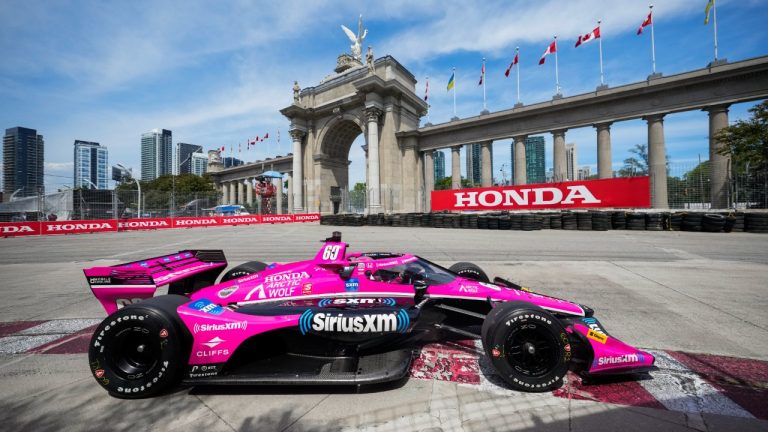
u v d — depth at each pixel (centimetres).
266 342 359
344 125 4181
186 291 488
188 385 319
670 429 240
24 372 344
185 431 249
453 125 3369
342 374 301
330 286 392
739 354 358
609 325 442
